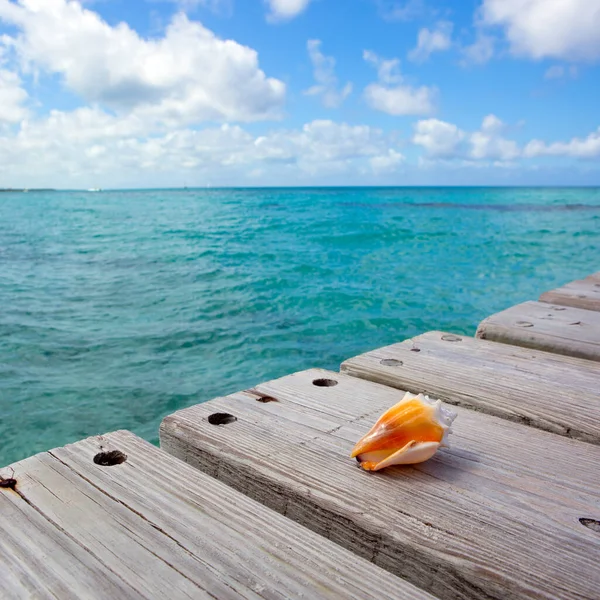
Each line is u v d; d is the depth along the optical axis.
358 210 48.91
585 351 2.53
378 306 10.27
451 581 1.06
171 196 99.88
